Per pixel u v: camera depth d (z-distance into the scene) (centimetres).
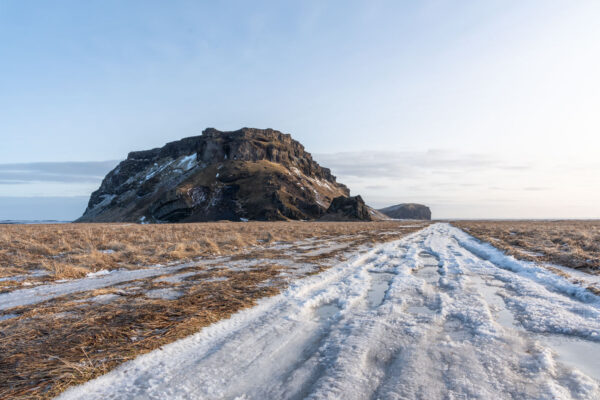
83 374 311
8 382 297
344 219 10538
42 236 1702
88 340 394
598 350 364
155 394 282
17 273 859
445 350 362
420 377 299
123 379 309
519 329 436
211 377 311
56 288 688
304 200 13538
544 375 301
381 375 306
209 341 401
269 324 460
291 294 630
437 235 2530
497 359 338
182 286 688
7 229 2334
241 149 16475
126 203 17588
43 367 326
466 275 829
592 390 270
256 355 359
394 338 400
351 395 270
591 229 2588
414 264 1002
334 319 487
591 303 548
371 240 1891
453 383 287
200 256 1185
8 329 430
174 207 12825
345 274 853
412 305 558
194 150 19400
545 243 1533
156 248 1318
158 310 509
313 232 2552
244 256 1162
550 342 389
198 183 14100
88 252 1182
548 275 774
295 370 323
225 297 591
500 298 603
